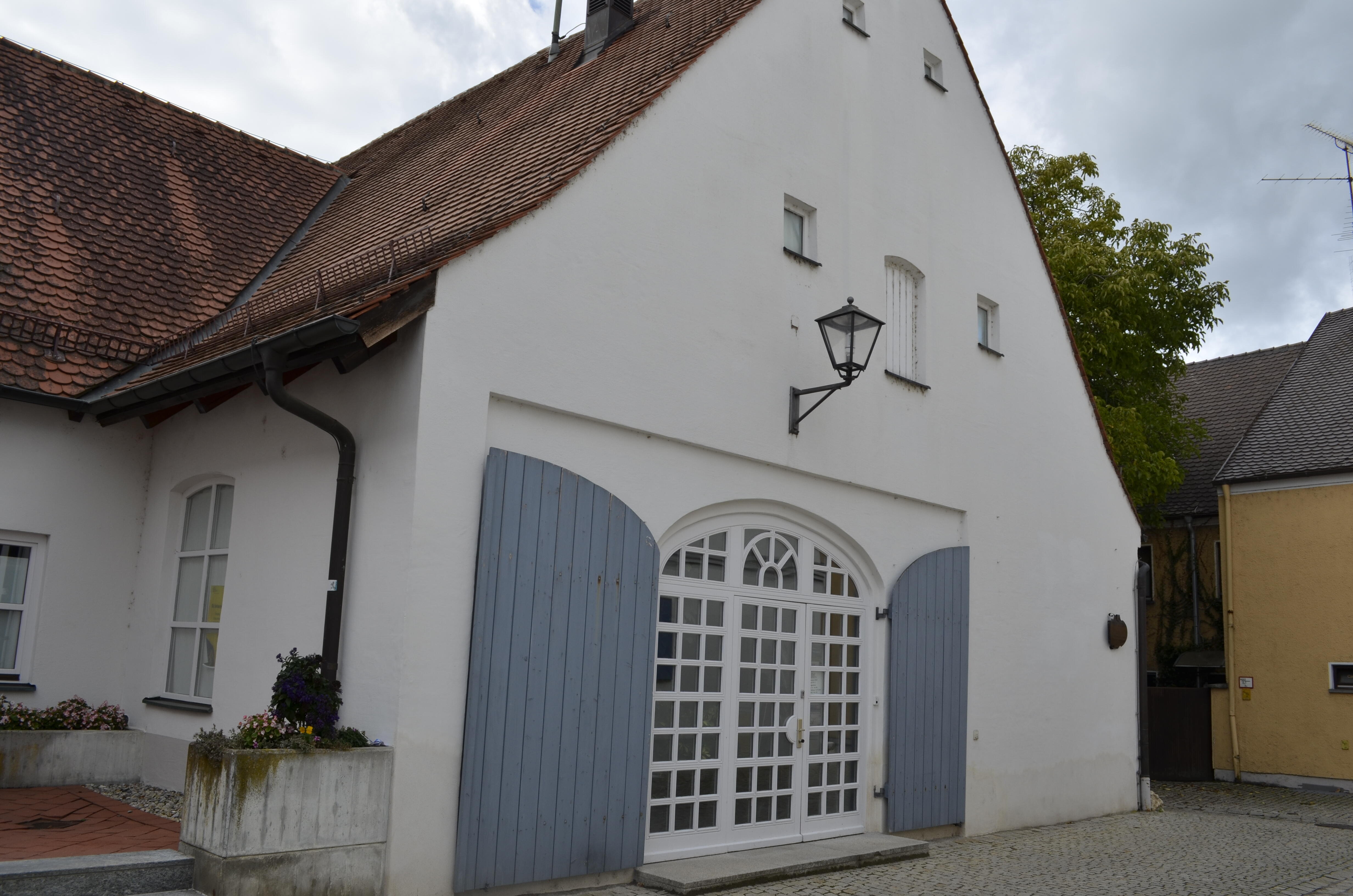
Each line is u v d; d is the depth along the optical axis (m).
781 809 9.02
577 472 7.61
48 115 11.23
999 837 10.93
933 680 10.61
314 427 7.66
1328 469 17.75
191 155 12.40
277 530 7.85
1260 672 18.34
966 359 11.72
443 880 6.47
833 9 10.59
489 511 6.88
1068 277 18.98
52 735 8.53
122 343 9.46
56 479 9.10
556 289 7.53
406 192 11.22
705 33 9.59
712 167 8.95
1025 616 12.10
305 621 7.35
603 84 10.29
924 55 11.89
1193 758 18.81
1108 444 14.05
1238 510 19.06
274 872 5.75
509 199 7.99
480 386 6.97
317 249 11.23
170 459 9.38
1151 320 19.33
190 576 9.11
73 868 5.58
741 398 8.91
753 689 8.91
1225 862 9.86
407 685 6.41
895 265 11.12
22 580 9.03
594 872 7.29
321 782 5.98
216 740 6.15
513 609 6.96
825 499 9.73
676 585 8.38
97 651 9.25
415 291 6.73
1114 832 11.63
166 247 10.85
